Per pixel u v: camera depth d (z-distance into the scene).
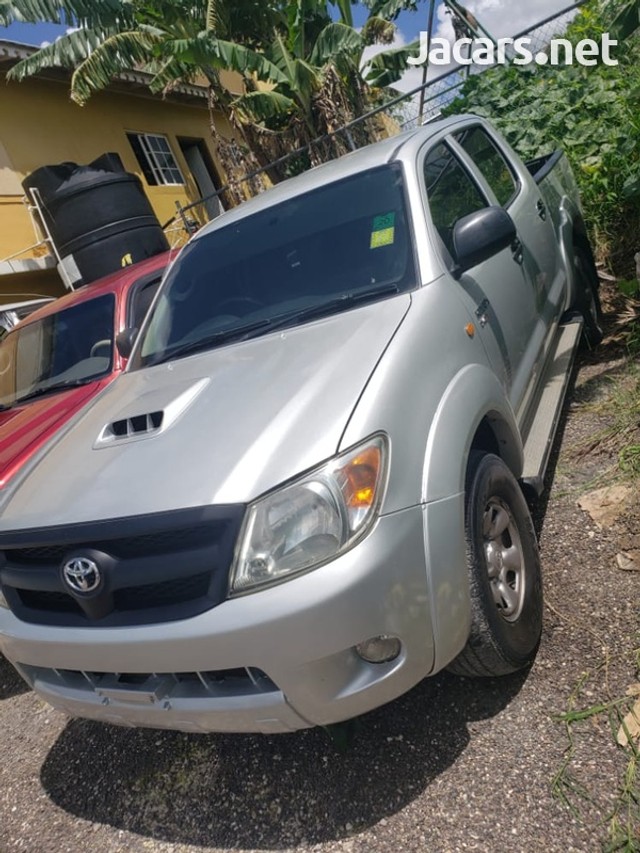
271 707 1.94
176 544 1.97
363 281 2.78
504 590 2.38
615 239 5.90
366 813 2.16
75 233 9.35
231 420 2.23
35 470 2.76
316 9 11.07
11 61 10.70
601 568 2.76
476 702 2.40
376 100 13.62
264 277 3.13
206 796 2.46
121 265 9.34
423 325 2.39
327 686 1.90
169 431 2.38
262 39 11.80
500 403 2.57
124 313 4.63
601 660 2.35
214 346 2.98
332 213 3.13
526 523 2.60
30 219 10.86
